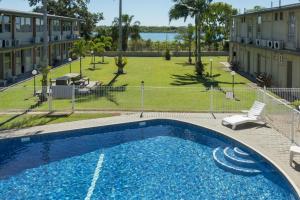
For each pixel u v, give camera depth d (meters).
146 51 72.88
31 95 27.88
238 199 12.34
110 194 12.84
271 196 12.51
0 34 35.78
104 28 77.12
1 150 17.44
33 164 15.67
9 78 35.97
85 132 19.31
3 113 22.36
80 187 13.42
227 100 25.91
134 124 20.50
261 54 37.91
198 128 19.77
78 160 16.16
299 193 11.60
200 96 27.48
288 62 30.00
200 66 43.28
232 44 53.25
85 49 45.22
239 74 42.56
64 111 22.78
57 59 55.09
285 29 30.67
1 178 14.21
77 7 80.06
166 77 39.72
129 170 14.99
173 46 74.44
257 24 39.47
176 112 22.67
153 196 12.66
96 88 29.66
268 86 32.25
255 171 14.45
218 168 15.14
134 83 35.03
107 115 21.86
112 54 69.50
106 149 17.53
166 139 18.94
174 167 15.28
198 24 47.12
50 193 12.93
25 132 18.45
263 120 19.88
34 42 43.44
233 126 18.91
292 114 17.48
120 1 43.22
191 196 12.64
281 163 14.14
